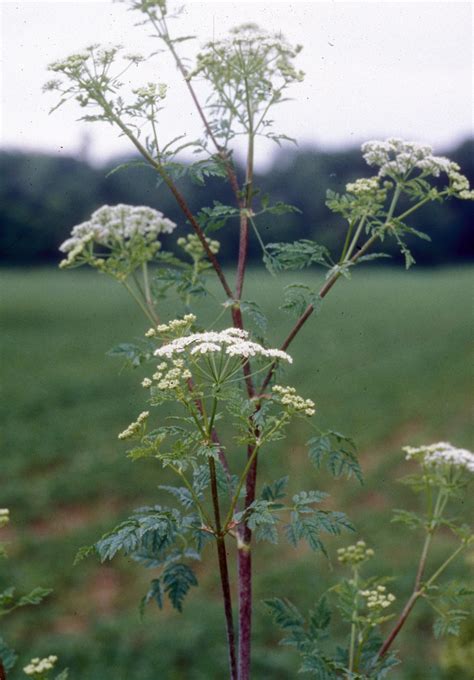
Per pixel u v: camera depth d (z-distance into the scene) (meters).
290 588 9.84
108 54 3.39
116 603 9.95
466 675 5.79
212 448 2.79
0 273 59.78
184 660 8.54
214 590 10.14
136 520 2.84
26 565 10.74
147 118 3.48
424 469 3.68
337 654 3.44
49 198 48.75
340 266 3.59
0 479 14.24
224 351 3.06
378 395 21.08
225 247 54.84
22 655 8.59
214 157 3.68
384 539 11.18
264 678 8.09
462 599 3.42
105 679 8.13
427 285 59.84
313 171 35.78
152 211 4.43
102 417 18.77
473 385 22.03
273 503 2.96
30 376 23.81
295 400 2.96
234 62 3.69
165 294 4.34
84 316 40.22
